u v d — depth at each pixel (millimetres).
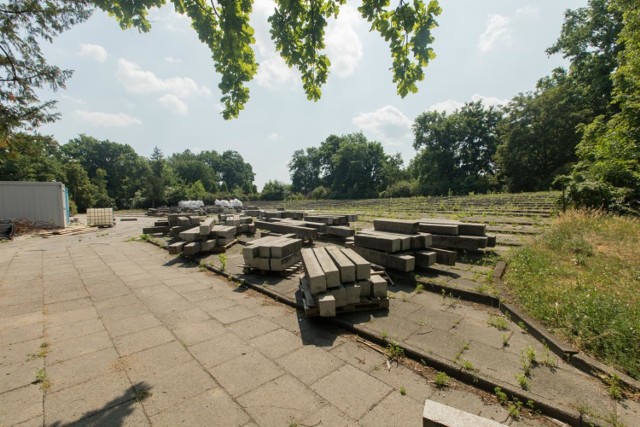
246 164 89812
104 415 1975
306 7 3297
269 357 2703
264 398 2139
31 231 13789
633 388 2023
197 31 3484
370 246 4898
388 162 54219
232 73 3887
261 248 5176
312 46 3504
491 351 2598
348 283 3605
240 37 3361
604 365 2242
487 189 34469
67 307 4039
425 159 41312
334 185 54938
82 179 40938
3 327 3404
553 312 2957
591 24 21188
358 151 51719
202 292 4656
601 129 11867
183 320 3578
